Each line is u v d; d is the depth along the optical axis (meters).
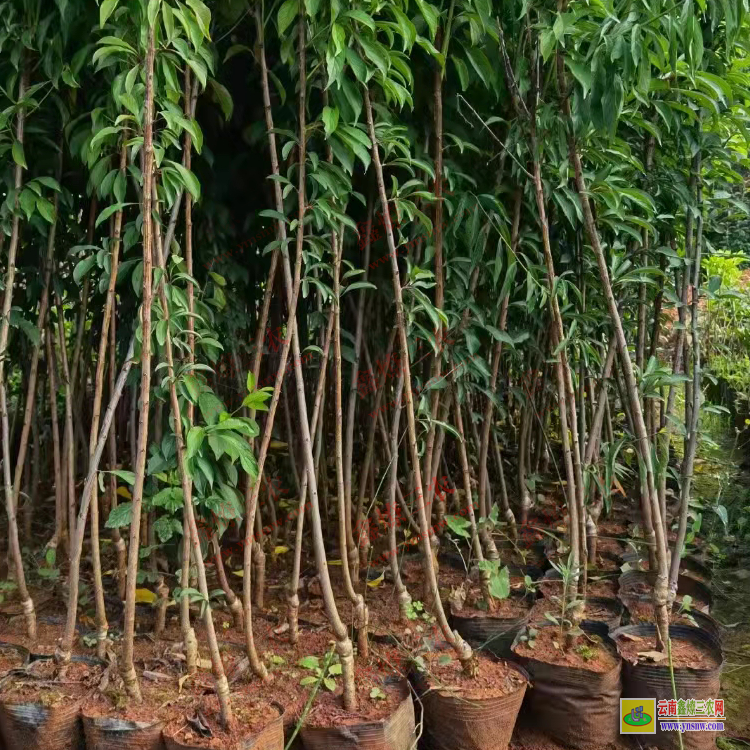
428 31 2.21
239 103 2.58
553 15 2.05
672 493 3.97
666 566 2.20
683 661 2.19
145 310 1.68
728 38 1.97
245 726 1.85
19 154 2.07
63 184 2.57
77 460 3.47
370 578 2.80
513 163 2.41
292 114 2.36
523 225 2.69
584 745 2.11
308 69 2.08
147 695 1.98
